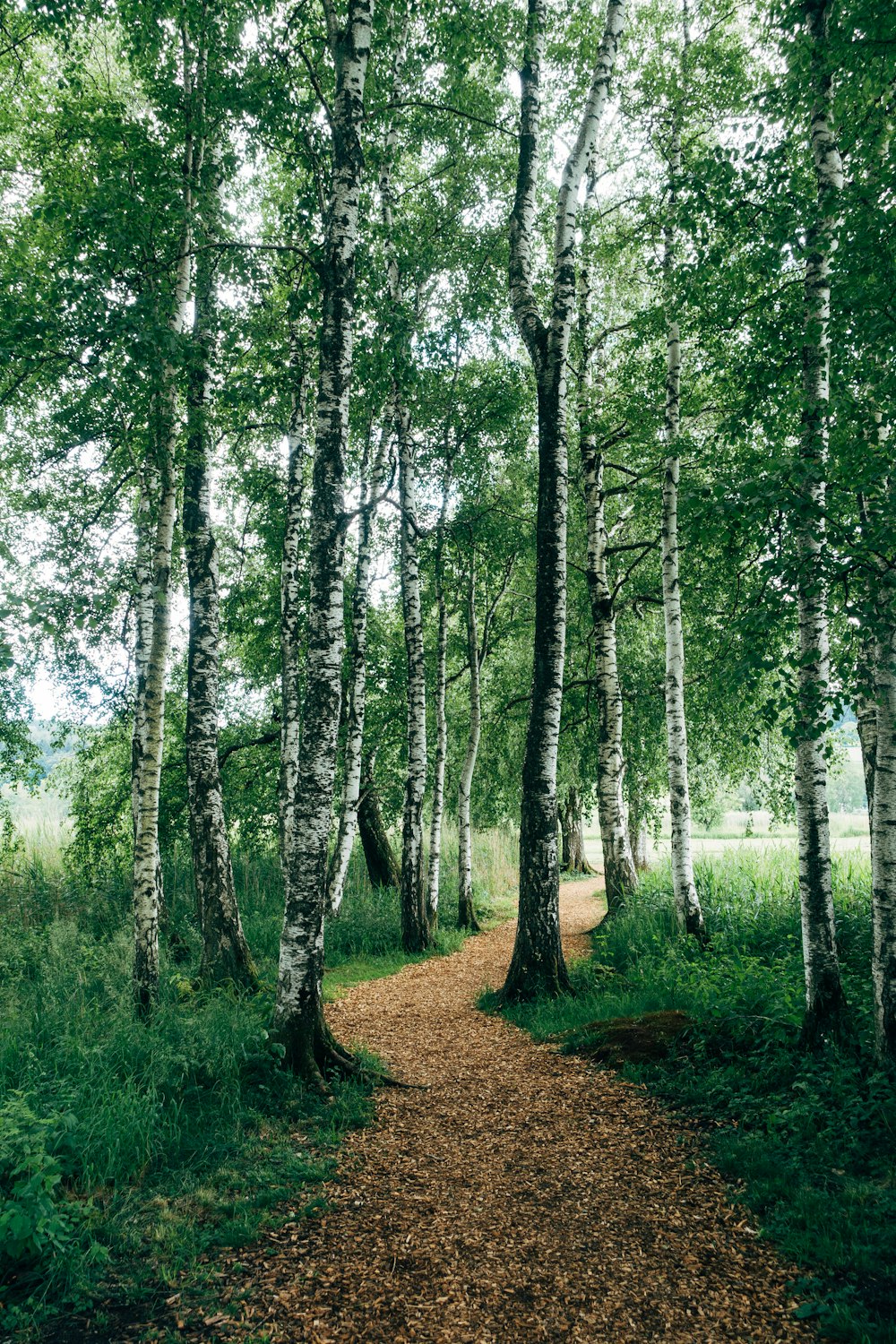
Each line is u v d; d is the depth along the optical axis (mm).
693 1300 3826
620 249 12859
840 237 5801
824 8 6355
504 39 10180
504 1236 4488
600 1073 7039
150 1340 3621
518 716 18703
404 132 13062
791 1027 6621
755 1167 4922
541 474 10000
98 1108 5211
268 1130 5875
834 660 5336
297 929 6984
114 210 6902
